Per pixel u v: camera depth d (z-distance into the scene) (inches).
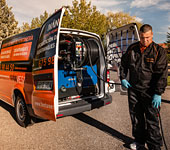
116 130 144.3
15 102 166.6
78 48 145.3
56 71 112.7
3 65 192.2
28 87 141.6
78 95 162.7
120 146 119.2
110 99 162.4
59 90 149.7
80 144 122.9
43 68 121.6
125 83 113.9
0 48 207.0
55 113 112.3
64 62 149.9
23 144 124.3
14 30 838.5
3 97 195.8
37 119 160.1
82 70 165.0
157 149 103.5
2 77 191.5
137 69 104.7
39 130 147.9
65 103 143.8
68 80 155.3
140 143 115.3
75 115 182.5
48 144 123.8
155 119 102.9
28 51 148.0
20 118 158.7
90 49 156.4
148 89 104.5
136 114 112.8
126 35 161.6
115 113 186.5
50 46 118.3
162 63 96.4
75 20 648.4
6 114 191.5
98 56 169.3
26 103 143.8
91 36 165.9
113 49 184.4
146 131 114.9
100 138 131.3
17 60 163.0
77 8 645.9
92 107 144.0
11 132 144.3
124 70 117.6
